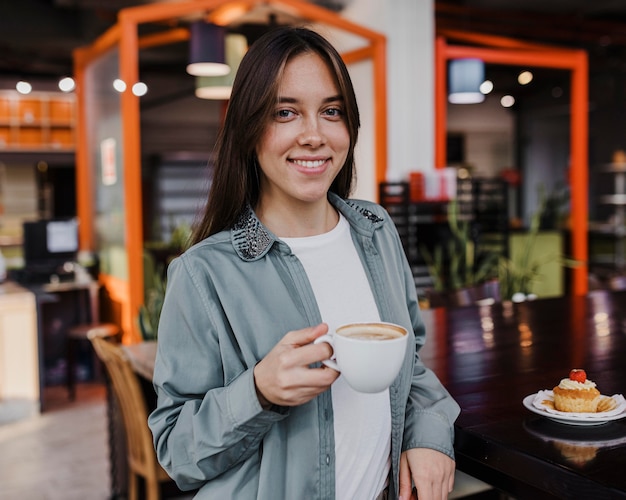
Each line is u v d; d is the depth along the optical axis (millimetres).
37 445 4414
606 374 1653
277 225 1200
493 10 7969
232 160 1158
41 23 7930
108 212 6246
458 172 10195
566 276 7555
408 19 6242
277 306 1117
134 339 5445
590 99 12477
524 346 2006
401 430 1207
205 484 1135
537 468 1118
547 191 13344
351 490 1140
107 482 3773
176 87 10523
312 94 1084
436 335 2197
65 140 9477
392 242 1347
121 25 5395
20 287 5473
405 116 6285
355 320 1178
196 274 1116
